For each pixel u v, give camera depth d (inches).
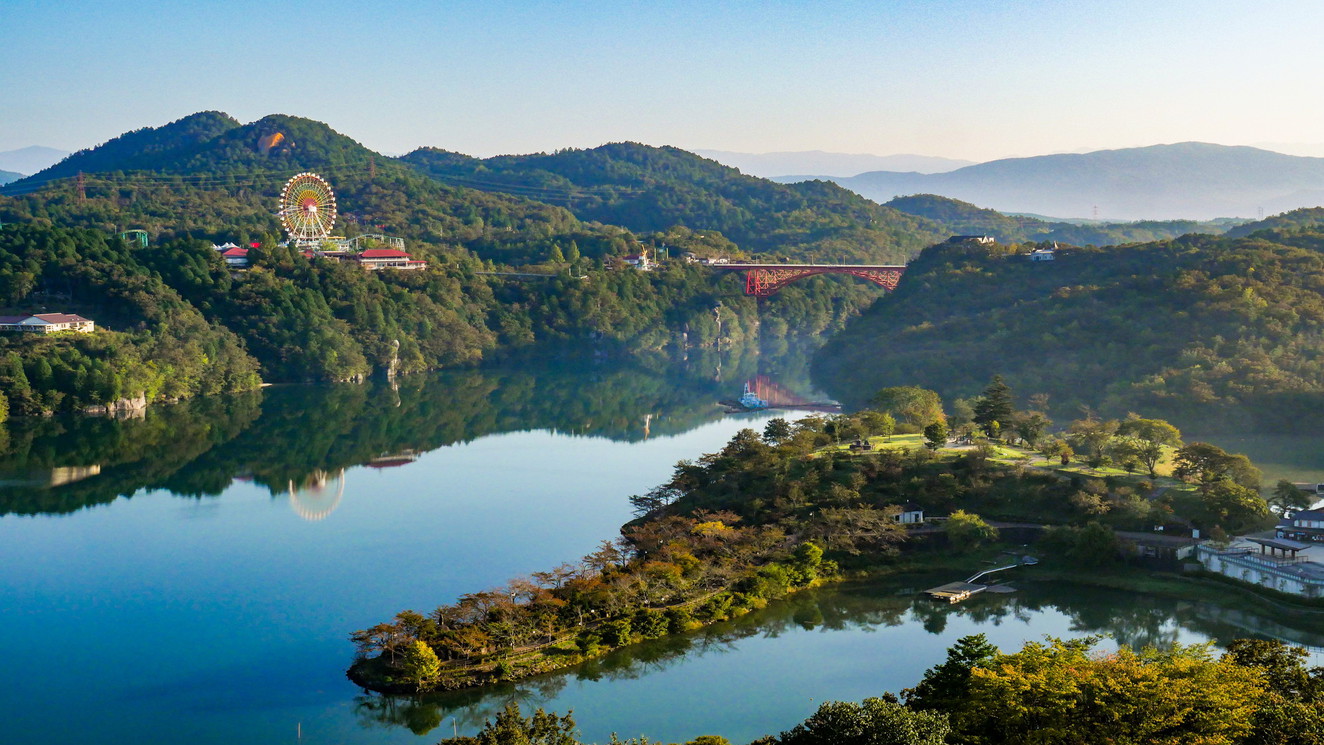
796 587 6565.0
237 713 4938.5
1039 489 7667.3
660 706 4958.2
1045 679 3698.3
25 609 6309.1
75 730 4810.5
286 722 4854.8
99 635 5900.6
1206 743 3376.0
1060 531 7007.9
